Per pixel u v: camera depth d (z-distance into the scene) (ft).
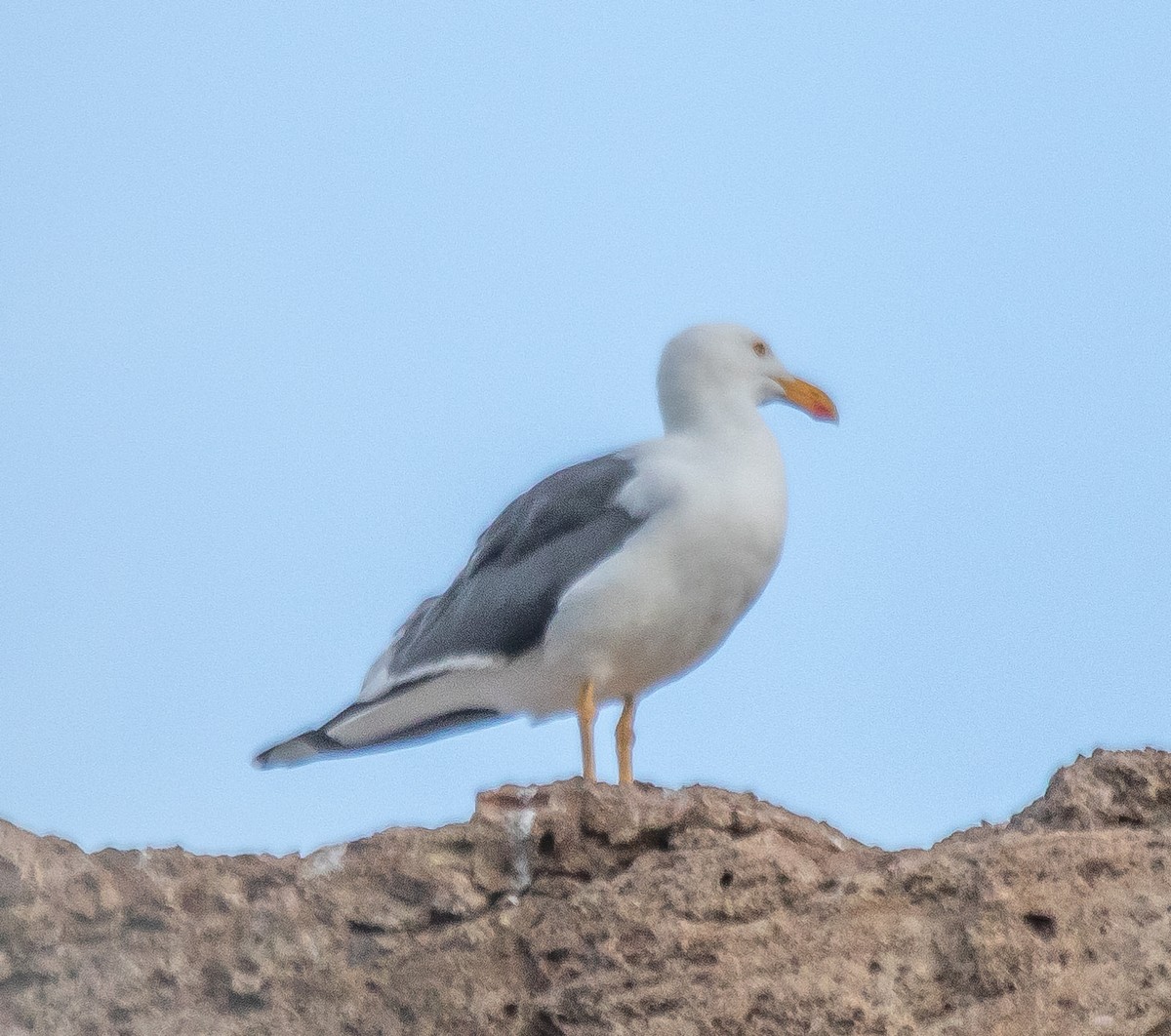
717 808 47.09
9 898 44.80
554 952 45.32
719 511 57.98
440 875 46.42
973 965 43.78
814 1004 43.47
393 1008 45.50
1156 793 46.68
